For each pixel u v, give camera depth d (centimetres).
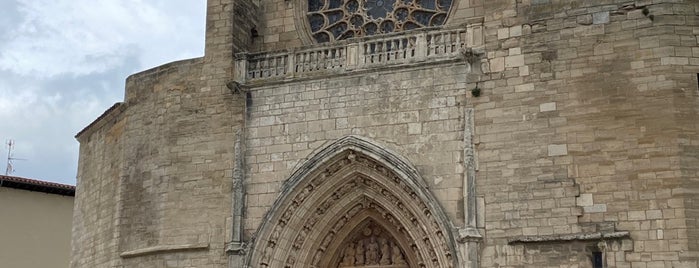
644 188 2659
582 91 2816
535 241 2736
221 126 3306
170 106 3438
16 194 5203
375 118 3077
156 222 3319
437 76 3030
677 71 2717
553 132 2819
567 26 2886
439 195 2914
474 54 2977
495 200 2828
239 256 3091
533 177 2803
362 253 3238
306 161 3123
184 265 3200
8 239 5100
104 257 3569
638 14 2800
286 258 3116
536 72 2891
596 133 2764
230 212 3175
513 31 2956
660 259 2588
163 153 3397
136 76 3609
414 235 3019
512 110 2889
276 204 3106
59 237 5344
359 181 3128
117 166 3612
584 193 2728
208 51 3419
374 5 3650
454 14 3422
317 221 3172
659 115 2698
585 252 2681
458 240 2830
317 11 3684
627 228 2650
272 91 3259
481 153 2889
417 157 2978
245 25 3528
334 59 3206
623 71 2780
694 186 2617
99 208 3734
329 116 3145
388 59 3117
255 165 3206
